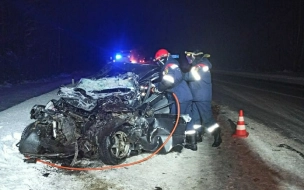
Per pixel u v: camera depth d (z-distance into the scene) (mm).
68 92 6727
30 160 6117
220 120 9938
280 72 34938
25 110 11055
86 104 6348
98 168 5836
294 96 15406
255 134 8219
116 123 6000
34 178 5383
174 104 7066
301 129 8773
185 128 6598
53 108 6387
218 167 5895
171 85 6727
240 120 7992
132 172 5664
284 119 10062
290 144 7340
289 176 5488
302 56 36000
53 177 5438
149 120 6531
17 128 8453
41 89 18984
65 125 5996
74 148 6145
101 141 5879
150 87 7477
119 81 7648
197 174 5578
